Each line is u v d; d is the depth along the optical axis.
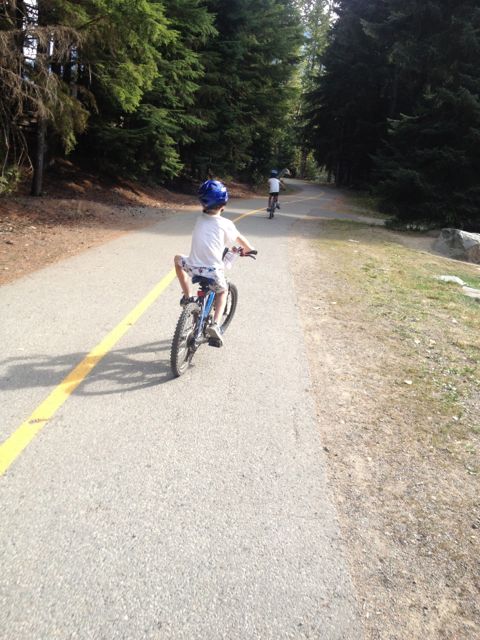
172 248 10.95
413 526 3.10
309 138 57.56
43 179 17.70
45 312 6.23
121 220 14.95
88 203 16.11
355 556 2.81
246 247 5.00
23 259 8.99
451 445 4.08
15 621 2.25
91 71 14.98
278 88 32.72
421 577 2.71
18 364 4.77
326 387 4.92
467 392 5.10
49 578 2.48
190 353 4.92
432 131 20.72
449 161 20.25
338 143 53.59
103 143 18.59
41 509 2.94
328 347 6.00
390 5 23.80
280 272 9.75
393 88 40.88
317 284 9.11
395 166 21.83
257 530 2.93
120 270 8.60
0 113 13.15
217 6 24.97
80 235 11.88
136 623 2.29
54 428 3.78
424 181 20.84
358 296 8.55
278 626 2.35
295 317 7.01
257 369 5.16
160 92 19.62
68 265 8.75
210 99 25.14
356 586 2.61
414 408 4.66
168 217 16.75
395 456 3.85
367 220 24.53
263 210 22.45
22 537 2.72
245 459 3.60
